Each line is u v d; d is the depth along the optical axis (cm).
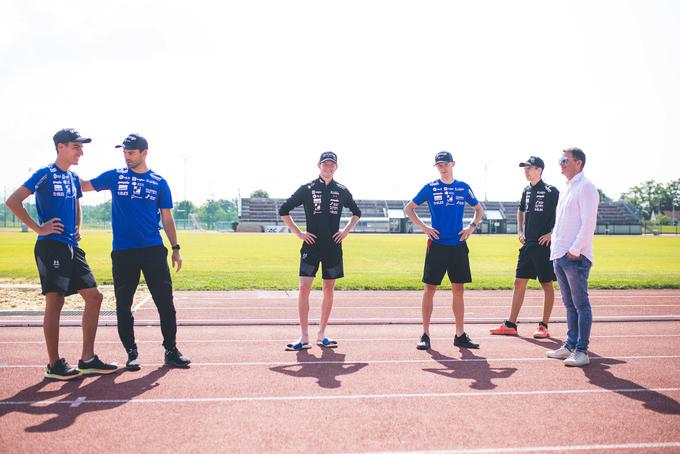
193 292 1091
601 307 947
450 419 381
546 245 680
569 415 391
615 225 7412
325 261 623
